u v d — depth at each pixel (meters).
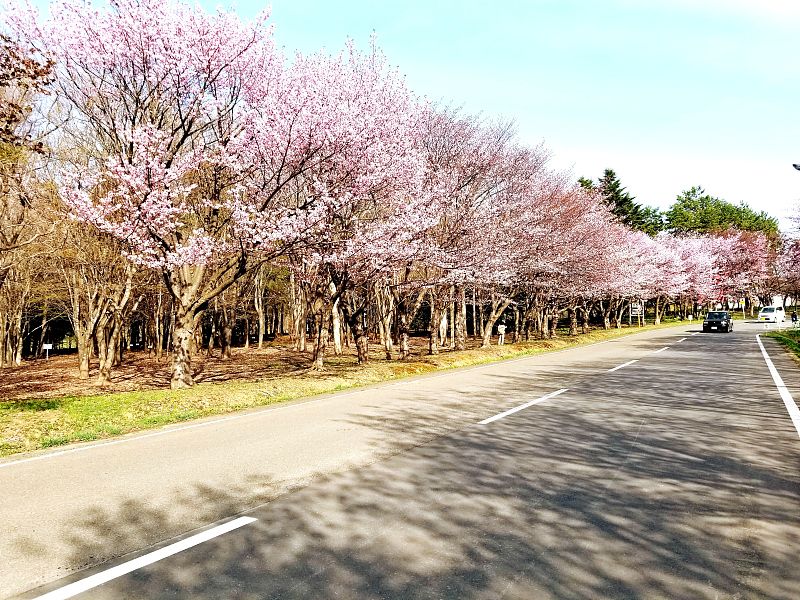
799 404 9.67
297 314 35.84
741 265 64.94
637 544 3.88
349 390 13.26
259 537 4.06
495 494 4.98
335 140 13.63
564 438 7.22
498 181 22.84
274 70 13.84
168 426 8.88
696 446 6.74
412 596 3.16
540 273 26.69
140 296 23.11
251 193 14.68
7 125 9.30
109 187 14.80
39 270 22.41
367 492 5.08
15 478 5.89
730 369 15.55
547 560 3.62
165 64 12.12
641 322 57.31
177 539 4.06
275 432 8.05
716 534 4.05
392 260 16.88
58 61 12.08
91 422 9.10
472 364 20.39
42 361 34.56
